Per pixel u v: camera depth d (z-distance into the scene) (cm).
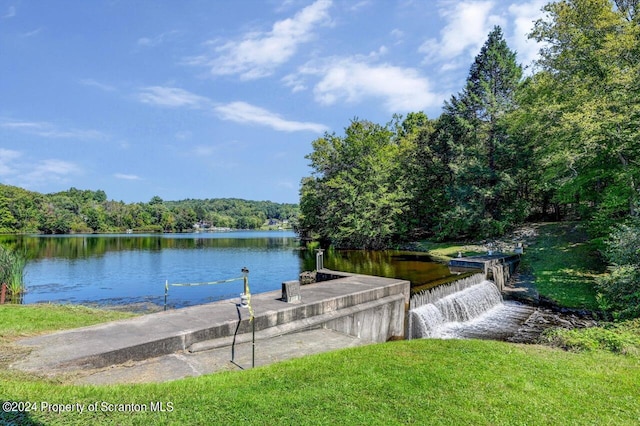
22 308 1206
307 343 827
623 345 859
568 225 2997
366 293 1121
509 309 1689
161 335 717
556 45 2239
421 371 634
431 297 1419
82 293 1981
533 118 2594
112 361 643
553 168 2317
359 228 3866
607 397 570
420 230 4403
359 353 736
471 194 3409
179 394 516
